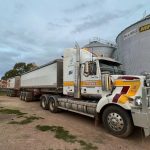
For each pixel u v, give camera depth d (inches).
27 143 184.9
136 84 206.8
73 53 322.3
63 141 192.4
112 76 237.9
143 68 697.6
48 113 374.6
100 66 262.2
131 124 201.8
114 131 213.5
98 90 258.2
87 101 282.8
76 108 300.2
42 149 169.0
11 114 354.6
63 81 354.3
